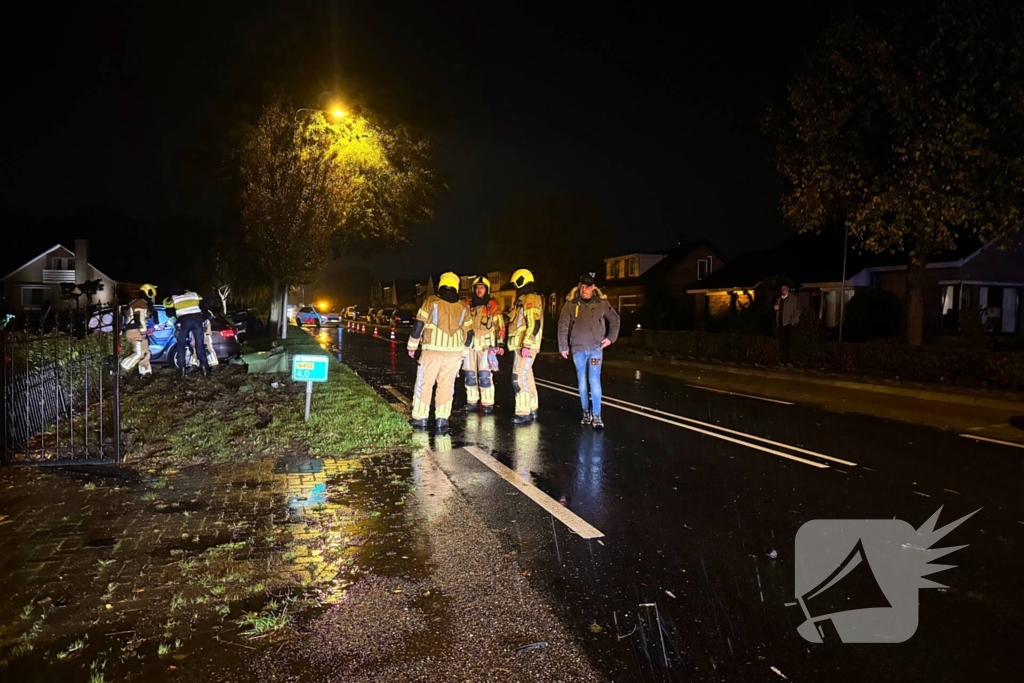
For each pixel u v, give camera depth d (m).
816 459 8.29
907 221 16.25
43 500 6.17
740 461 8.15
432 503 6.33
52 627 3.96
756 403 13.15
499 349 11.69
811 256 30.81
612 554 5.18
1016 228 15.36
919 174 14.63
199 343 14.20
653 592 4.54
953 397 13.52
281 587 4.51
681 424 10.65
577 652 3.78
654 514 6.13
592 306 10.07
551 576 4.76
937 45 14.36
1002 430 10.37
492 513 6.08
